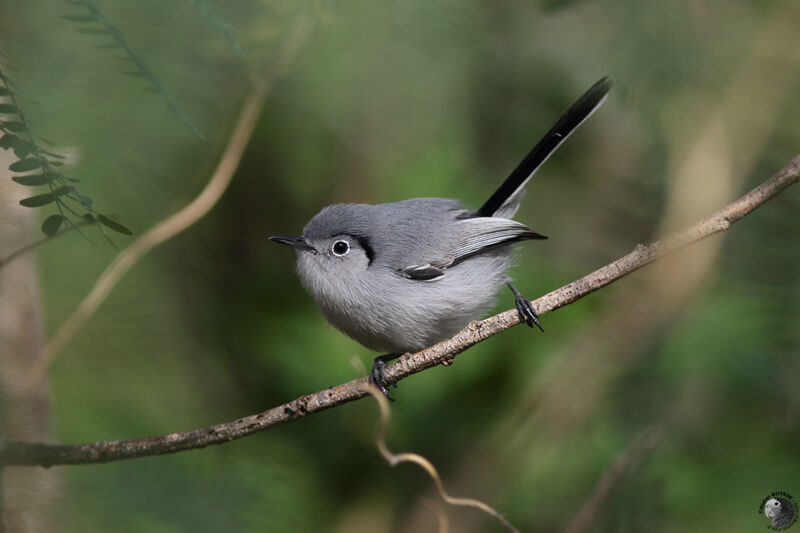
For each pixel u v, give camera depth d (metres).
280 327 2.97
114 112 2.85
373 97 2.92
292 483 2.88
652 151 2.90
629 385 2.91
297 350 2.97
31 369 2.85
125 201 2.89
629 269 2.86
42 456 2.84
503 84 2.93
